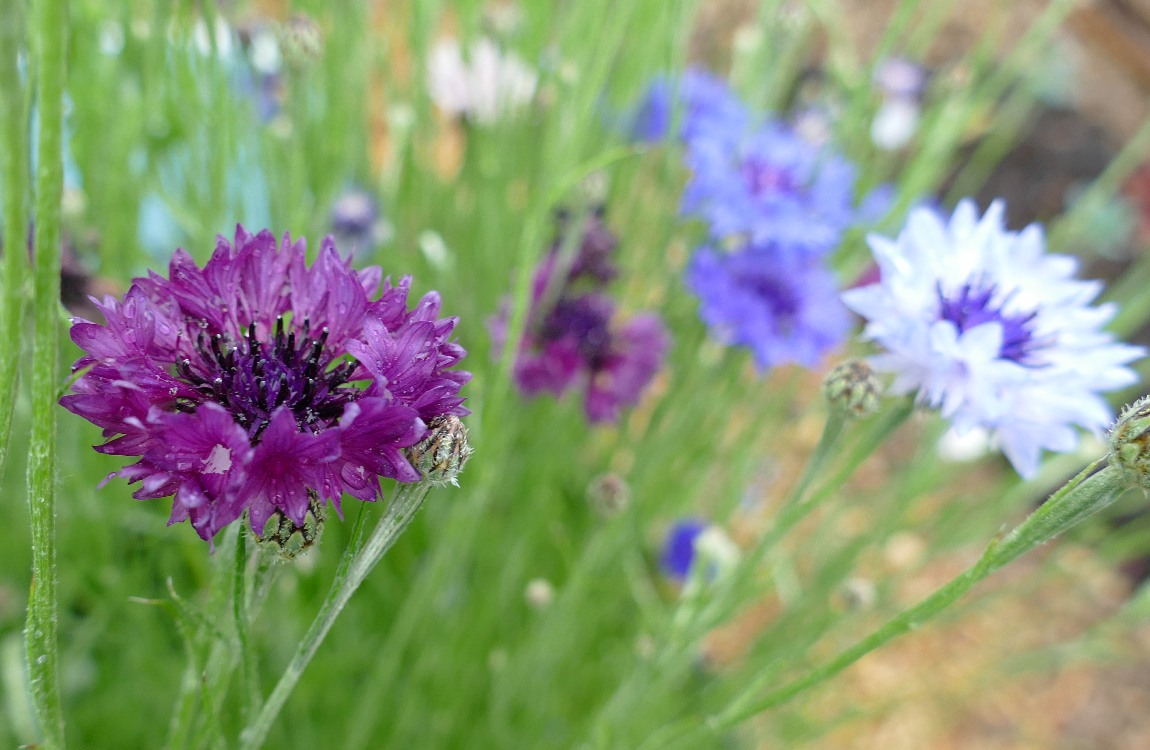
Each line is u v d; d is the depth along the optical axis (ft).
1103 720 1.10
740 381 0.84
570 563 0.74
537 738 0.85
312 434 0.27
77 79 0.59
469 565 0.83
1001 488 0.92
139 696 0.72
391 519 0.32
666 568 0.88
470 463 0.67
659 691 0.64
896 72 0.99
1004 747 1.07
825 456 0.46
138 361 0.28
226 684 0.36
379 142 1.07
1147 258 1.14
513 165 0.79
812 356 0.68
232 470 0.27
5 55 0.20
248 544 0.33
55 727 0.31
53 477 0.27
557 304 0.67
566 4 0.80
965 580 0.34
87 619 0.71
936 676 1.10
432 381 0.30
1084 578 1.07
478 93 0.77
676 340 0.82
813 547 0.90
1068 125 1.43
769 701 0.40
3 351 0.25
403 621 0.62
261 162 0.66
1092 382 0.43
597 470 0.90
